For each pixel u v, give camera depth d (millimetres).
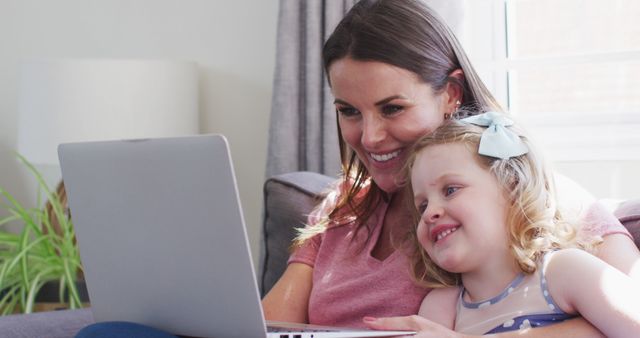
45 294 2314
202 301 1185
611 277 1122
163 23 2752
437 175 1274
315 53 2277
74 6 2863
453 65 1429
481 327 1231
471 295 1288
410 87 1372
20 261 2271
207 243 1141
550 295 1176
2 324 1542
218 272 1144
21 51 2932
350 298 1440
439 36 1416
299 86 2322
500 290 1247
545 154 1331
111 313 1339
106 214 1262
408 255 1401
